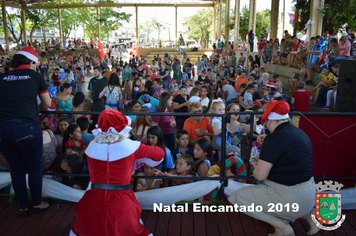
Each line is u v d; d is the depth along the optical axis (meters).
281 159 2.56
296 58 12.75
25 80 2.79
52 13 39.00
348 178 3.36
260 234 2.93
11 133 2.67
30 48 2.96
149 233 2.46
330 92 8.60
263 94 7.91
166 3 32.97
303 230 3.00
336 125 3.28
